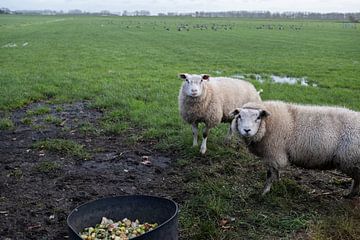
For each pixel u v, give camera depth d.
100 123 9.98
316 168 6.21
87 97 12.85
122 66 21.48
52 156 7.86
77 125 9.89
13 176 6.92
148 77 17.22
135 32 52.91
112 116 10.52
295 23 100.62
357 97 13.48
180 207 5.83
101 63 22.61
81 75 17.08
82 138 8.99
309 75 19.11
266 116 5.97
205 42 39.28
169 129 9.37
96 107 11.58
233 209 5.82
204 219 5.54
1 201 6.04
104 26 68.12
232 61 24.83
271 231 5.27
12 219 5.54
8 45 32.78
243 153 8.00
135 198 4.89
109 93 13.02
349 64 23.36
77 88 14.05
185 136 8.83
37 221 5.52
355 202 6.05
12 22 80.00
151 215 4.87
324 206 5.95
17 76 16.00
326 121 5.93
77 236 3.96
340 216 5.52
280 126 6.04
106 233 4.56
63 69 19.73
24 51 28.19
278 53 29.78
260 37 46.91
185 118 8.35
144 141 8.77
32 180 6.77
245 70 20.89
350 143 5.74
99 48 31.61
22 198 6.14
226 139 8.76
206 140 8.63
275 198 6.05
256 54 29.08
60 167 7.29
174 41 40.03
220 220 5.53
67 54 26.94
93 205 4.71
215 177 6.93
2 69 19.00
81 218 4.59
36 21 88.75
